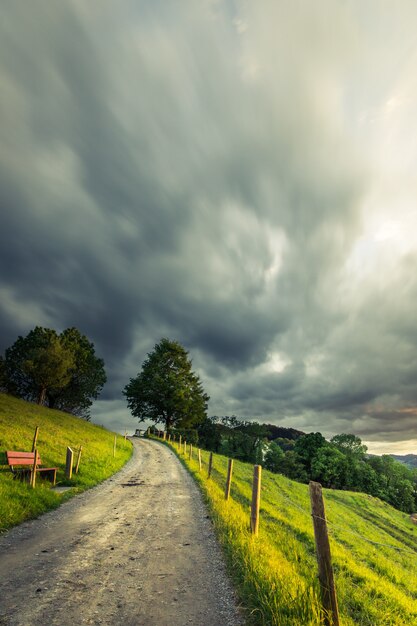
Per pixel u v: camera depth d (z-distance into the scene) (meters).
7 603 4.88
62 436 28.12
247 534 8.09
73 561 6.71
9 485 11.23
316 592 4.70
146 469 22.97
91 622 4.47
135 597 5.28
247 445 81.81
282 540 9.22
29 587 5.45
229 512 10.56
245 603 5.16
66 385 58.78
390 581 11.88
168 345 73.94
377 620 6.07
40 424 30.39
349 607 6.38
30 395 59.47
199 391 73.25
